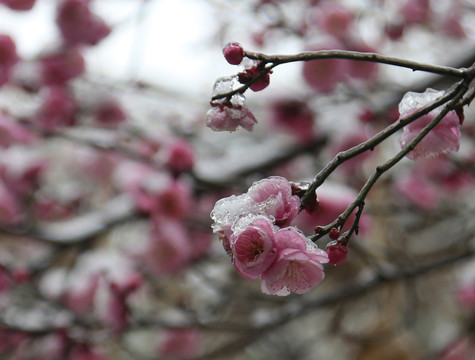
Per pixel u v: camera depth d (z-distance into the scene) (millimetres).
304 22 4008
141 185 3451
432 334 5516
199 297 4102
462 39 4504
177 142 3381
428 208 4031
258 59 1271
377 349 5188
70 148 4668
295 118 3834
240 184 3748
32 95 3795
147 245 3408
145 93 3979
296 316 3342
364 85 3668
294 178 4258
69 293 3430
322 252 1136
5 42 3451
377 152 3865
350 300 4145
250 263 1100
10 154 4031
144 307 4047
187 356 3793
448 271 5164
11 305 3436
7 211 3689
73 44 3633
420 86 3471
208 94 4230
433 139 1327
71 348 3182
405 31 4289
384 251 3793
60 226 3789
